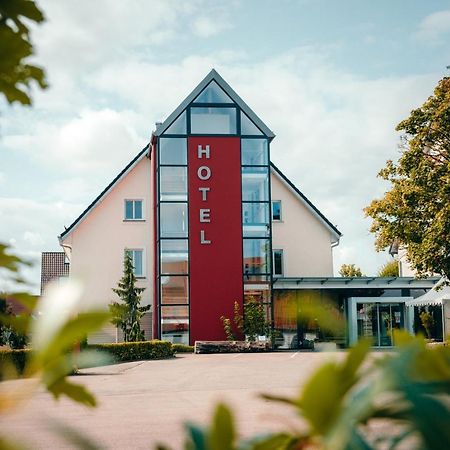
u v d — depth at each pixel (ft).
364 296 117.19
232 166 111.55
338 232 124.06
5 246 2.33
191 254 109.29
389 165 92.94
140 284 117.19
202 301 108.58
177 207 110.52
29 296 2.27
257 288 110.01
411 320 114.11
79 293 1.72
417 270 90.79
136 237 118.21
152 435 32.58
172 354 94.94
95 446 1.76
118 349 89.92
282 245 123.85
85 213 117.39
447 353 1.67
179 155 111.34
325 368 1.59
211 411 1.75
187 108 111.96
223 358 90.22
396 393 1.53
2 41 2.86
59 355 1.75
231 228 110.32
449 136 88.84
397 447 1.48
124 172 119.03
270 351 102.53
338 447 1.51
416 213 89.97
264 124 112.57
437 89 90.38
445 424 1.42
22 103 3.00
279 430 1.80
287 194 124.77
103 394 52.19
